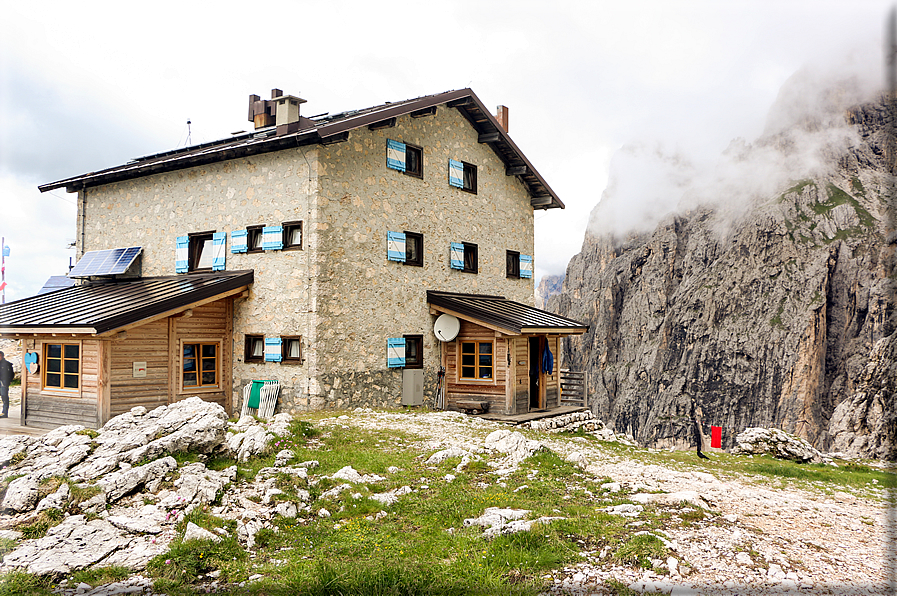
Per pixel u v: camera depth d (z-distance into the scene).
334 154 16.73
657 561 5.75
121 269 19.39
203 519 6.45
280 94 21.94
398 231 19.03
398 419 14.85
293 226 16.75
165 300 15.05
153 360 15.28
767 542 6.54
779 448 17.77
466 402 19.89
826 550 6.43
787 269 174.62
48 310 15.68
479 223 22.88
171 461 7.65
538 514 7.21
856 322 162.62
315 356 16.17
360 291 17.55
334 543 6.31
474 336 19.88
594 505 7.84
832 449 101.94
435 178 20.67
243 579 5.36
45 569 5.25
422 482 8.85
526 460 10.38
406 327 19.27
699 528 6.86
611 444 17.23
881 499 10.39
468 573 5.45
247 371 17.47
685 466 12.90
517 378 19.52
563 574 5.52
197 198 18.89
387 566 5.53
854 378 157.38
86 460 7.70
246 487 7.65
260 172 17.44
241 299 17.70
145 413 9.70
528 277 25.80
